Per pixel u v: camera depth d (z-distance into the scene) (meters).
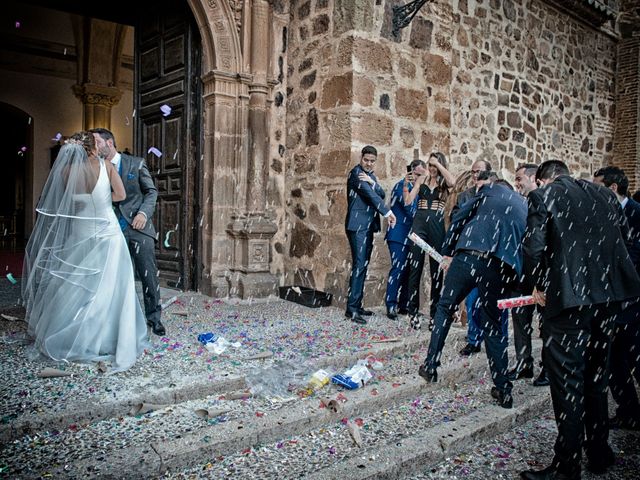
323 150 5.85
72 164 3.42
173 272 6.48
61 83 13.62
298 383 3.36
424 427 3.08
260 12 5.92
